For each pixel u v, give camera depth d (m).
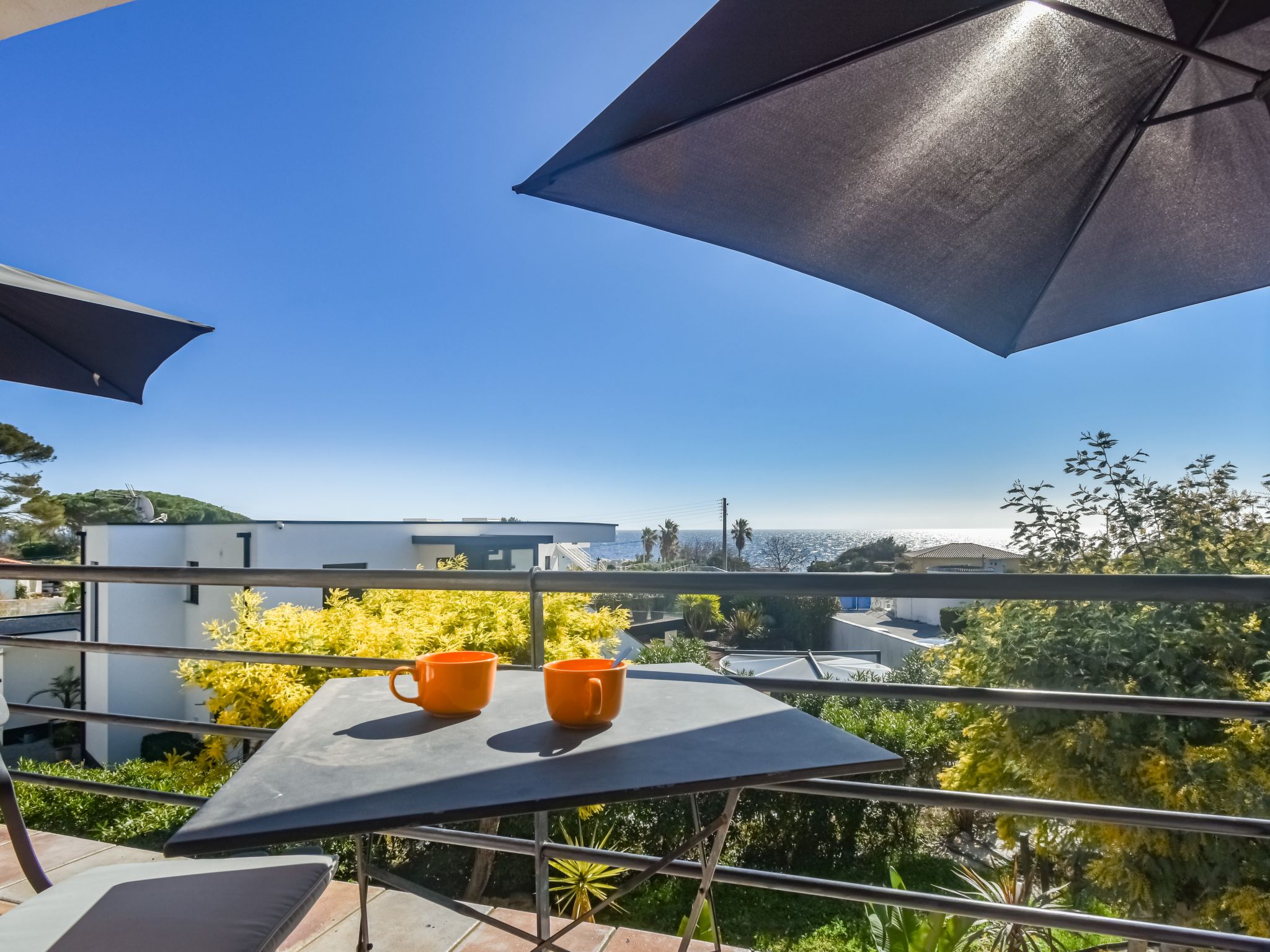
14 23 1.95
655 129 1.25
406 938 1.53
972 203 1.43
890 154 1.34
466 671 0.92
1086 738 4.41
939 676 6.21
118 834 5.13
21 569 1.75
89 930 0.89
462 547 15.09
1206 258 1.49
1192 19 1.06
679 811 6.55
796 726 0.88
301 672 6.38
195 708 13.35
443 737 0.85
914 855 6.77
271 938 0.89
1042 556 5.52
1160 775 4.18
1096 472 5.57
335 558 13.55
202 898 0.97
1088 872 4.50
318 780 0.71
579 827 6.21
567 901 4.60
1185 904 4.23
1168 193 1.39
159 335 2.12
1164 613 4.57
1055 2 1.06
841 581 1.27
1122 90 1.26
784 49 1.11
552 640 7.43
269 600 11.26
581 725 0.88
